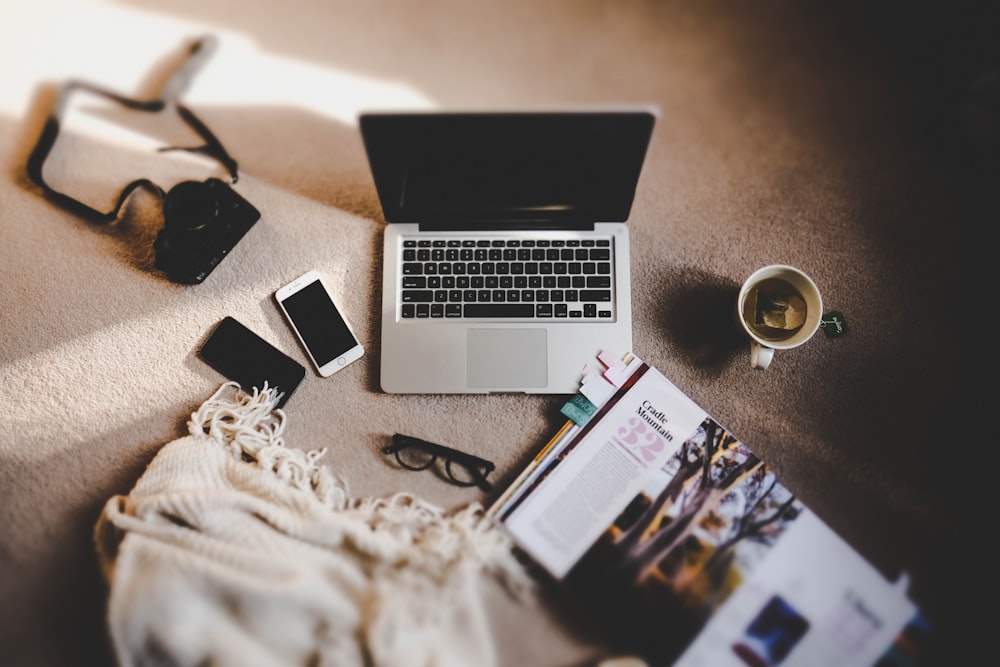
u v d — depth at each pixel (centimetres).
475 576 85
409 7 113
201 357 95
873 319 96
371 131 75
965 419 92
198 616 80
